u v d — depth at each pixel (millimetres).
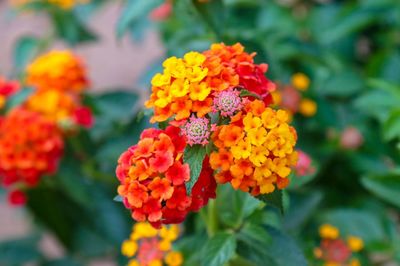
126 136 501
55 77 495
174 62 318
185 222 433
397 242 456
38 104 490
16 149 468
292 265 351
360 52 665
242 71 326
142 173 308
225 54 331
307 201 453
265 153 304
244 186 309
